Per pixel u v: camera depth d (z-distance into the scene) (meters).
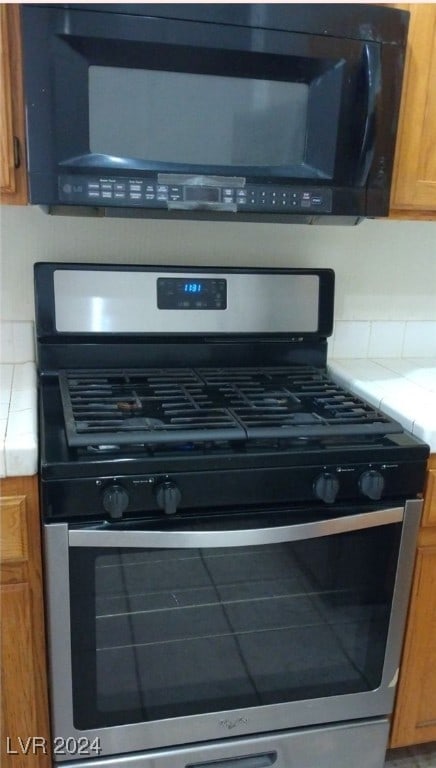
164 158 1.15
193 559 1.12
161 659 1.18
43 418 1.21
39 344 1.42
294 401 1.32
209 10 1.06
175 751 1.24
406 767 1.51
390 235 1.67
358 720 1.36
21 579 1.10
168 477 1.06
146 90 1.11
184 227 1.54
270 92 1.16
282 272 1.51
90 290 1.41
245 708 1.26
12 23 1.04
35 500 1.06
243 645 1.22
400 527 1.22
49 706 1.20
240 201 1.16
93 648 1.13
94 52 1.05
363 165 1.21
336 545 1.19
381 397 1.36
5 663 1.14
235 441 1.12
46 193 1.09
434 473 1.22
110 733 1.20
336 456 1.13
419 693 1.40
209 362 1.53
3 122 1.09
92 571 1.08
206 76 1.12
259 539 1.11
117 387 1.34
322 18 1.11
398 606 1.28
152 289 1.44
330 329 1.58
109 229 1.50
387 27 1.15
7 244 1.45
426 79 1.26
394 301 1.74
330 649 1.28
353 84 1.16
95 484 1.04
